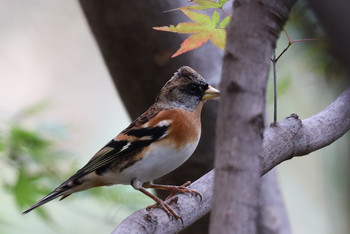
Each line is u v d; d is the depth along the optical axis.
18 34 19.00
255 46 2.98
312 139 5.74
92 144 18.25
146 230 5.18
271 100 10.97
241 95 2.97
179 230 5.66
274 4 2.97
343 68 3.08
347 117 6.09
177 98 7.53
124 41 8.45
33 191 8.92
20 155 9.22
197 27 5.30
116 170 7.13
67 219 14.41
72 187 7.30
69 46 19.22
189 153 7.38
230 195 2.92
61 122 9.87
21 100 18.98
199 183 5.92
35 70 19.27
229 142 2.97
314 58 10.01
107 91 19.06
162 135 7.12
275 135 5.48
